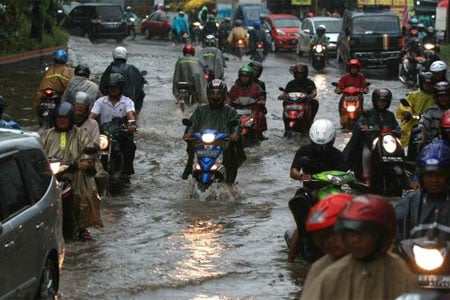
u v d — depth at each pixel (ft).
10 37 202.28
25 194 45.96
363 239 28.12
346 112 117.39
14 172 45.50
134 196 78.23
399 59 206.49
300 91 112.68
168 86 165.37
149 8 405.80
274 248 61.36
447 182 42.32
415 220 42.42
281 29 276.21
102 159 77.20
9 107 131.03
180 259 58.39
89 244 62.03
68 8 340.39
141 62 217.36
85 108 65.62
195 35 307.99
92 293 51.29
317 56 212.84
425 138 71.51
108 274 55.06
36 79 172.14
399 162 73.05
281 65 226.99
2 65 187.73
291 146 104.99
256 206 74.59
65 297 50.52
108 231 65.72
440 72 81.46
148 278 54.29
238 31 237.45
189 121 79.56
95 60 217.77
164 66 208.33
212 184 78.54
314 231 31.17
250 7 294.66
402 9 303.89
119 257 58.85
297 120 110.22
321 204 31.42
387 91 75.51
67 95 89.10
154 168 90.99
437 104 71.92
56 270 49.75
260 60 223.51
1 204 42.91
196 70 132.05
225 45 270.87
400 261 28.71
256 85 104.99
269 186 82.64
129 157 81.66
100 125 80.84
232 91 104.94
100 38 291.99
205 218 70.23
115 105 81.41
